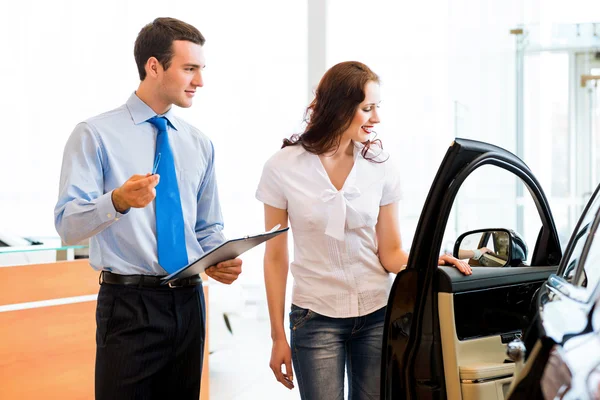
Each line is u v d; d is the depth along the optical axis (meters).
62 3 5.91
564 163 5.49
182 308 2.31
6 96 6.05
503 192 5.36
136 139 2.35
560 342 1.21
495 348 1.91
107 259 2.26
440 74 5.36
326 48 5.16
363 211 2.32
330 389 2.29
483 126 5.43
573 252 1.67
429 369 1.84
